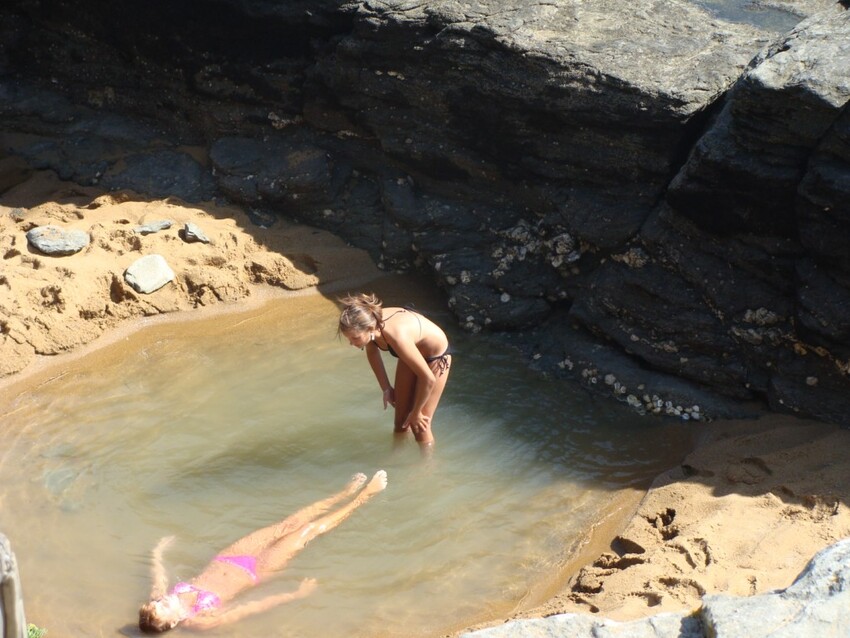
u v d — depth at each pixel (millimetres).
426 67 10938
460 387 10281
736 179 9758
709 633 7664
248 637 8516
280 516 9188
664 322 10195
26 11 12250
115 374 10273
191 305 10898
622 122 10273
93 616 8602
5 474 9422
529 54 10492
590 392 10258
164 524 9125
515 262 10875
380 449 9688
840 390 9695
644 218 10359
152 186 11680
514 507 9305
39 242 10805
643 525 9086
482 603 8711
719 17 11000
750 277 9984
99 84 12297
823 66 9531
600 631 7762
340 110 11531
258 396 10109
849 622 7613
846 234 9453
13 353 10211
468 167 11109
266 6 11438
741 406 9977
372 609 8672
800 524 8828
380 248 11383
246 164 11641
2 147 12039
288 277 11164
